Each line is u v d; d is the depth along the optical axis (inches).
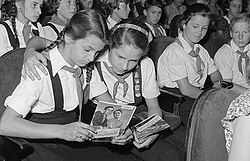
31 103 72.2
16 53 79.7
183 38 117.7
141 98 96.2
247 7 214.8
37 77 72.6
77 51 72.6
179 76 114.2
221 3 253.0
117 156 86.4
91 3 163.2
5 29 115.3
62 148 78.5
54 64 74.9
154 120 83.0
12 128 69.3
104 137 74.0
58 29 130.4
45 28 129.5
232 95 75.8
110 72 93.0
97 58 90.4
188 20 115.6
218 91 75.2
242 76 129.1
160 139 93.6
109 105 76.4
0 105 77.5
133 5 215.9
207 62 123.3
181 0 244.1
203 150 72.4
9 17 117.3
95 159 79.4
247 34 126.9
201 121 72.1
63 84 76.0
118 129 75.1
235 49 129.3
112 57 86.0
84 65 75.0
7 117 70.0
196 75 118.0
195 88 114.7
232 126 60.4
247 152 56.2
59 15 132.0
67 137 70.3
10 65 78.8
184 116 106.7
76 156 78.4
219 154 74.0
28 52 77.3
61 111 77.5
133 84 95.1
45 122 76.4
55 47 76.7
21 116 71.2
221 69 129.1
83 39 71.0
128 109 76.9
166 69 116.6
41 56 74.7
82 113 86.7
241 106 58.2
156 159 92.3
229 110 59.9
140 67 95.0
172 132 96.7
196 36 115.4
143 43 82.4
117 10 166.2
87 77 84.2
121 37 82.0
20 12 116.9
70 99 77.8
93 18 71.1
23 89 72.2
